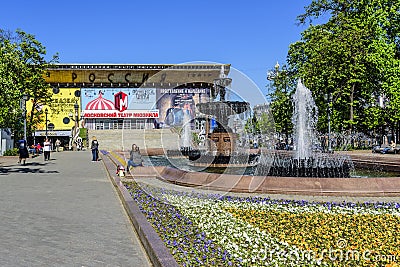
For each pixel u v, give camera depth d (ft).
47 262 17.84
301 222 24.94
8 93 71.61
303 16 127.65
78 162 90.63
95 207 31.68
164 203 30.96
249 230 22.81
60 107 246.27
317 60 118.32
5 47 106.63
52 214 28.66
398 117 115.85
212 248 19.13
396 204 30.09
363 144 140.05
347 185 35.24
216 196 33.96
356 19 118.83
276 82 137.90
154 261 16.97
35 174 61.11
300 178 36.24
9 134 134.82
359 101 130.11
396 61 109.50
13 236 22.29
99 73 245.24
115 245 20.62
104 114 241.55
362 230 23.02
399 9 113.80
